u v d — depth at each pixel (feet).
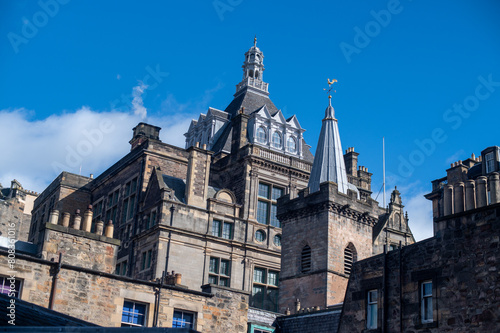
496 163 141.59
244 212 186.09
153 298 94.38
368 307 92.27
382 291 89.92
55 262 86.74
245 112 221.66
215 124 222.48
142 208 180.55
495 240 78.48
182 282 165.27
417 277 85.87
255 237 184.65
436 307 81.92
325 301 154.10
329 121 193.16
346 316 94.73
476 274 79.15
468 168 157.38
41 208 230.07
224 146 209.97
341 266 160.97
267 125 211.20
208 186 191.52
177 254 167.12
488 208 80.23
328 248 159.22
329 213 162.91
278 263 184.96
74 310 86.89
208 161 184.03
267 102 231.09
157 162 187.32
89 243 102.78
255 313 119.03
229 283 174.19
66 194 214.28
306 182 201.16
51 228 100.58
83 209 215.10
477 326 77.10
